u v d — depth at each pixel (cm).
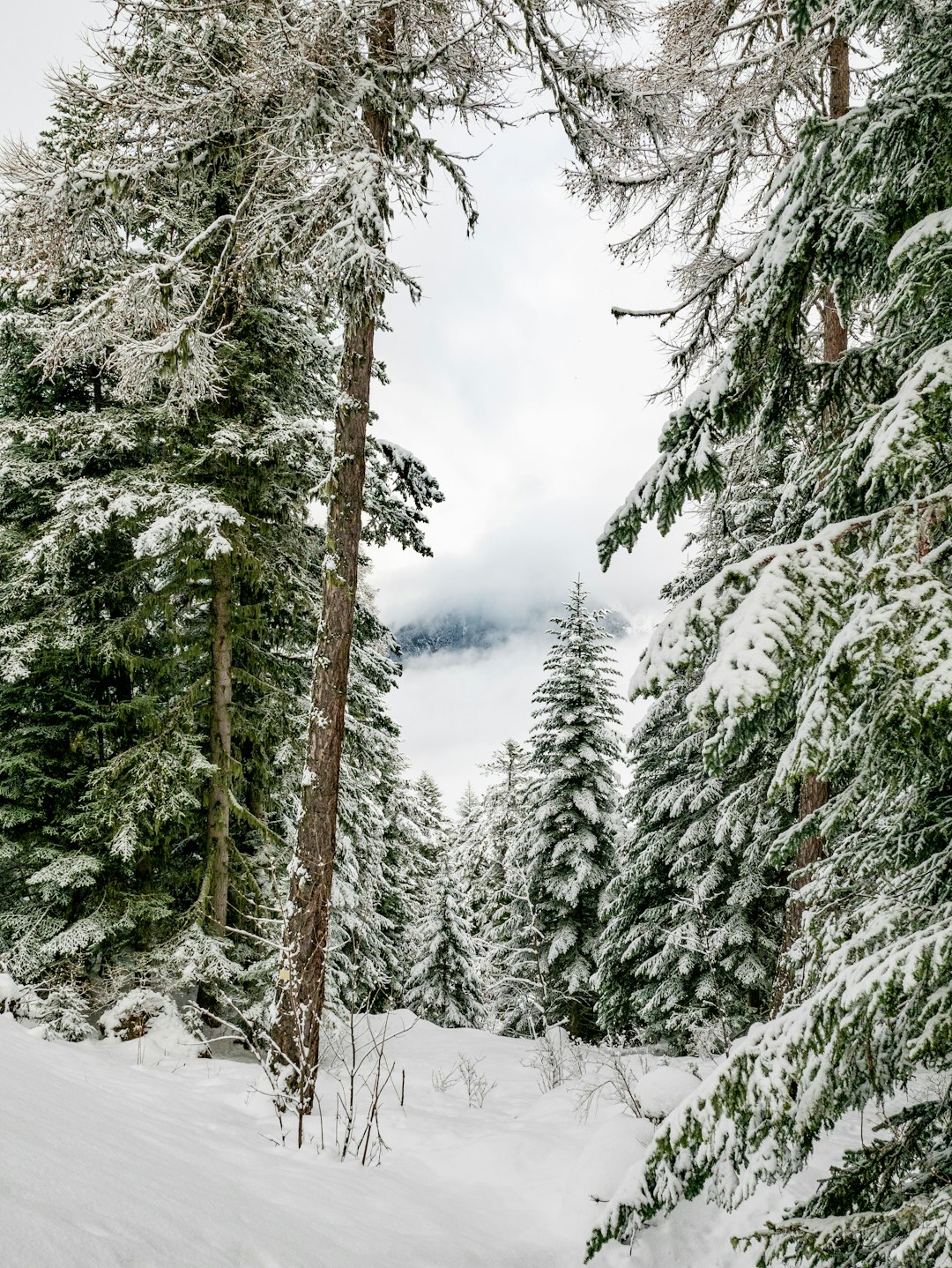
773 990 736
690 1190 268
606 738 1791
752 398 404
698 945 1094
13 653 814
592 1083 788
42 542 782
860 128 346
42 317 850
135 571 899
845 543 313
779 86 629
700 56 662
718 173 698
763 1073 250
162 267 672
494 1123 657
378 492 977
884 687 245
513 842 1850
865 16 428
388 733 1295
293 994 641
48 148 825
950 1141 276
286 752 922
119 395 748
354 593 731
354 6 613
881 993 230
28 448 898
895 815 365
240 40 667
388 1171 500
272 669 1012
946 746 251
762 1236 258
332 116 684
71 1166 240
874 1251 244
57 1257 180
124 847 795
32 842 885
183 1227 246
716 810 1225
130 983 858
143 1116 406
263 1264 257
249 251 697
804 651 247
